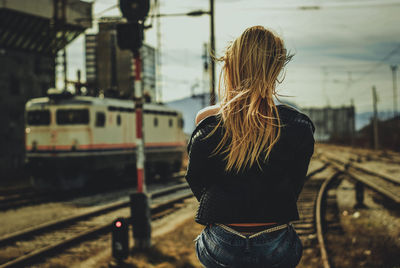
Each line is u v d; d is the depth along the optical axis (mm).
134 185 22016
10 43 29484
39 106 18625
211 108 1789
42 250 7719
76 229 10453
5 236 8984
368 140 76625
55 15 22812
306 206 13062
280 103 1729
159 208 13078
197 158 1675
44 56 32312
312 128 1734
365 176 22906
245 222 1623
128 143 21203
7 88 29797
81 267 7012
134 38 7621
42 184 18703
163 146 24484
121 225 7156
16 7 27641
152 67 36438
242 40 1751
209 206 1665
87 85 23422
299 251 1698
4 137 29484
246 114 1651
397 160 37562
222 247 1627
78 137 18203
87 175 18641
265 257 1596
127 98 23172
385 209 12461
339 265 6609
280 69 1745
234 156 1609
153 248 8008
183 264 6801
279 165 1630
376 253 7277
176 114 26203
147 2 7629
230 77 1787
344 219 11047
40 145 18594
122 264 6988
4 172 29156
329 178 20594
